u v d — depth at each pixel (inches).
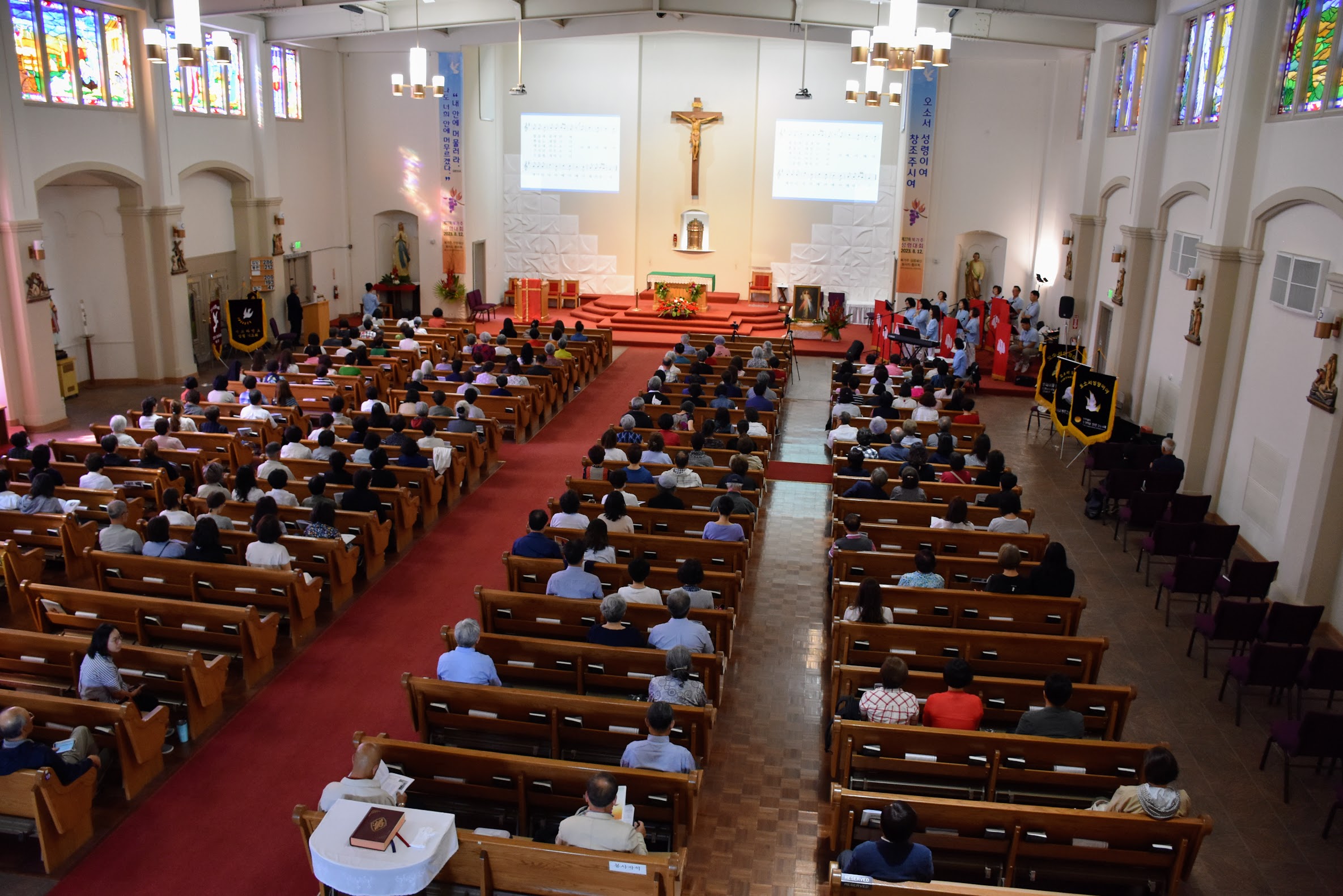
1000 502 398.9
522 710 267.9
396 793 215.6
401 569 431.8
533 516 360.8
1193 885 259.9
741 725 321.1
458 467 506.6
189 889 242.4
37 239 615.5
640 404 538.0
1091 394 583.5
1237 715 337.7
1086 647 302.7
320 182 986.7
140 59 706.2
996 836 230.1
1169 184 633.6
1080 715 257.6
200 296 824.9
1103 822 222.2
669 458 493.0
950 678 264.7
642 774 232.7
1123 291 687.1
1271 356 474.6
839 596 345.1
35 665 298.8
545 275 1089.4
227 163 821.2
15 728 241.6
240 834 262.7
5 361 612.1
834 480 463.8
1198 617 369.4
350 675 342.3
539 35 883.4
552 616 322.3
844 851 237.3
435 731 278.2
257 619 323.3
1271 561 406.6
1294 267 451.5
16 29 602.9
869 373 697.0
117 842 258.2
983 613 329.1
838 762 262.2
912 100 916.0
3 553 371.9
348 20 826.8
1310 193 432.1
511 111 1046.4
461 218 975.0
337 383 625.0
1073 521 526.6
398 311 1063.6
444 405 546.0
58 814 245.3
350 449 487.8
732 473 445.1
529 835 243.9
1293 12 469.7
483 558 445.7
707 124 1028.5
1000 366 816.9
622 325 984.3
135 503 411.2
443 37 909.8
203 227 825.5
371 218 1022.4
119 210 724.0
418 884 179.9
